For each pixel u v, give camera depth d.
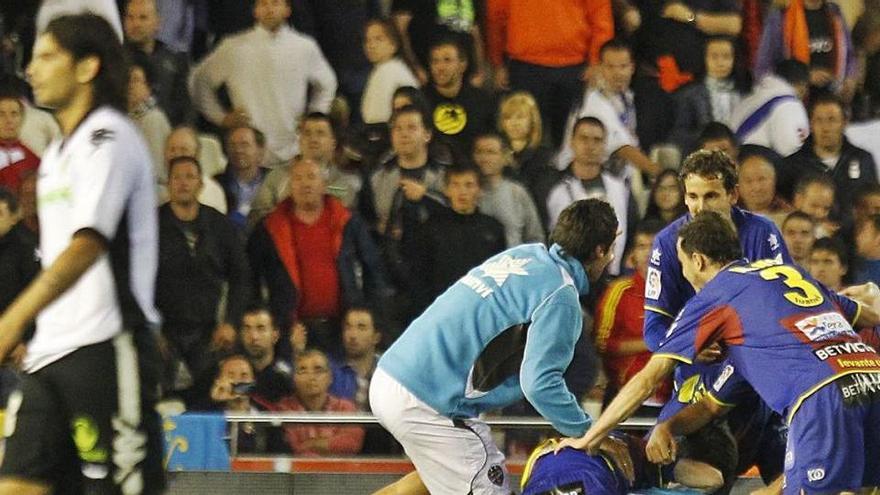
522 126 29.03
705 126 30.45
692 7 32.38
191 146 27.28
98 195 13.81
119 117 14.23
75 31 14.17
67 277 13.63
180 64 29.33
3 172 26.80
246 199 28.19
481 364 17.52
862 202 29.19
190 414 22.89
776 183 30.22
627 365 25.05
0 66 29.33
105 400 14.13
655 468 17.98
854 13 35.16
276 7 29.42
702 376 18.89
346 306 26.33
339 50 30.91
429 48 30.25
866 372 17.61
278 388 24.58
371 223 27.77
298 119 29.66
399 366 17.61
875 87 34.41
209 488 22.67
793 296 17.86
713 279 18.11
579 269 17.66
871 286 19.56
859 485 17.61
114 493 14.27
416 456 17.75
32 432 14.13
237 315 25.64
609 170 29.22
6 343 13.49
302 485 22.83
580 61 31.45
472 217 26.75
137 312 14.32
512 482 22.20
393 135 27.61
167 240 25.41
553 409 17.22
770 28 33.16
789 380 17.62
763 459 19.84
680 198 28.19
